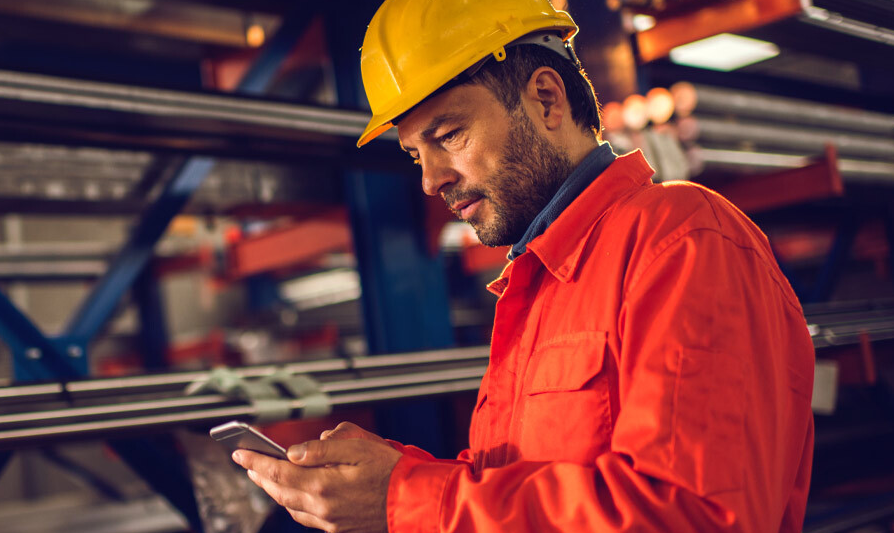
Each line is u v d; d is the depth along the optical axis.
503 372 0.86
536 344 0.80
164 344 4.75
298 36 2.51
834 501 3.08
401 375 1.81
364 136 0.93
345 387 1.68
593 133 0.91
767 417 0.66
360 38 2.39
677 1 2.28
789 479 0.77
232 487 1.67
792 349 0.78
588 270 0.76
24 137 1.59
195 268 4.60
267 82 2.56
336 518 0.72
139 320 4.75
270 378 1.61
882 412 3.59
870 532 2.94
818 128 3.15
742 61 4.43
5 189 2.42
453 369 1.91
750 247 0.71
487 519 0.64
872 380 2.70
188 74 6.00
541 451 0.74
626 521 0.59
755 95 3.04
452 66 0.82
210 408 1.46
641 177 0.84
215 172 2.65
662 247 0.70
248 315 5.91
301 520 0.76
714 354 0.64
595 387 0.71
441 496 0.68
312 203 2.83
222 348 5.60
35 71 1.46
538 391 0.76
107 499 6.41
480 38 0.83
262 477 0.76
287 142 1.90
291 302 6.50
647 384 0.64
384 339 2.35
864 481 3.21
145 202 2.92
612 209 0.79
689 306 0.65
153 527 4.21
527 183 0.83
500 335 0.87
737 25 2.14
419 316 2.39
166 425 1.39
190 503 1.85
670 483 0.60
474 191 0.85
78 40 3.02
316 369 1.74
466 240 4.85
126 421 1.36
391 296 2.37
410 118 0.86
